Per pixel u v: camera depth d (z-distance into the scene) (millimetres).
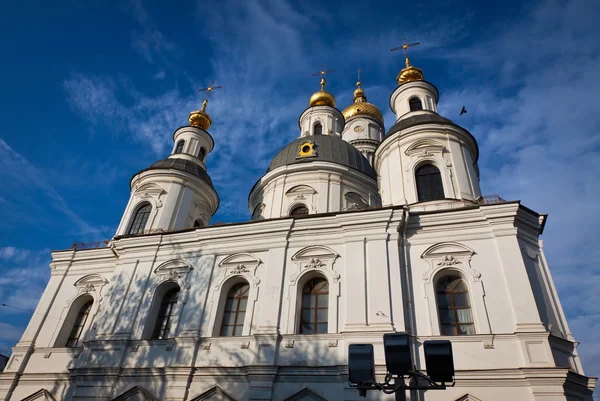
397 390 9047
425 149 26156
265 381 17969
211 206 33438
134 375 20297
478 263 19422
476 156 28047
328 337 18547
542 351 16438
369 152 44531
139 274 24047
